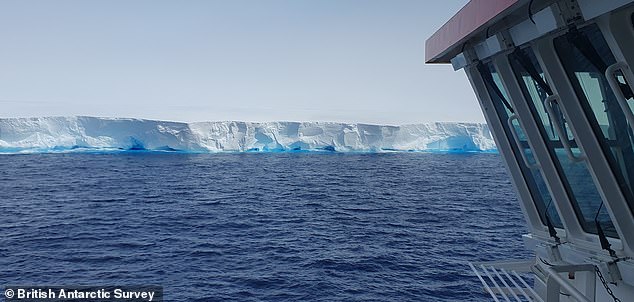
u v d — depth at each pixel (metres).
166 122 94.25
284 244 22.39
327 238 24.02
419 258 19.45
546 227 4.93
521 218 31.08
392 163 96.81
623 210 3.47
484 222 29.36
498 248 21.59
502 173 75.31
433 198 42.72
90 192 45.09
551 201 4.71
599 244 3.99
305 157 115.06
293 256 19.73
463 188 52.03
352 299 13.97
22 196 41.38
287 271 17.22
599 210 3.86
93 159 94.19
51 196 41.62
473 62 4.61
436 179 63.34
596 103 3.33
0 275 16.34
